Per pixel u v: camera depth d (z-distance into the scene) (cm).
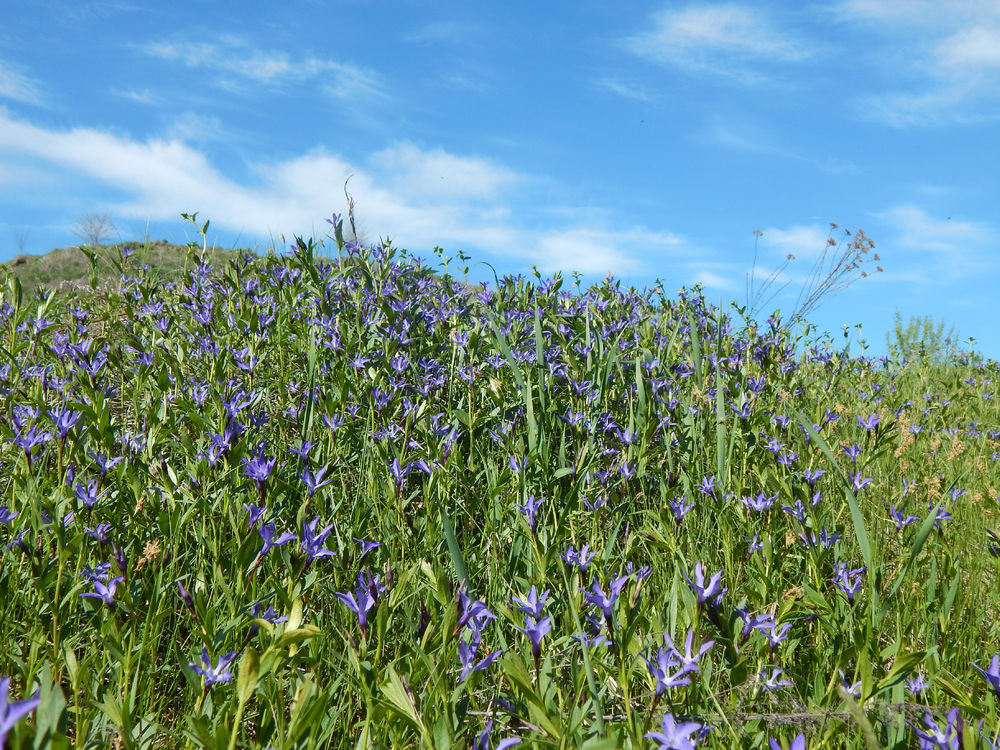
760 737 197
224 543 272
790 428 463
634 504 381
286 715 185
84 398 367
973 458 552
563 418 451
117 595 218
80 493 261
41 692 127
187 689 235
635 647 180
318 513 297
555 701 216
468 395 474
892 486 469
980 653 290
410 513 345
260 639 202
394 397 410
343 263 590
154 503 271
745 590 278
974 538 404
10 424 355
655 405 486
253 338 493
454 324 554
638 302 745
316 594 283
